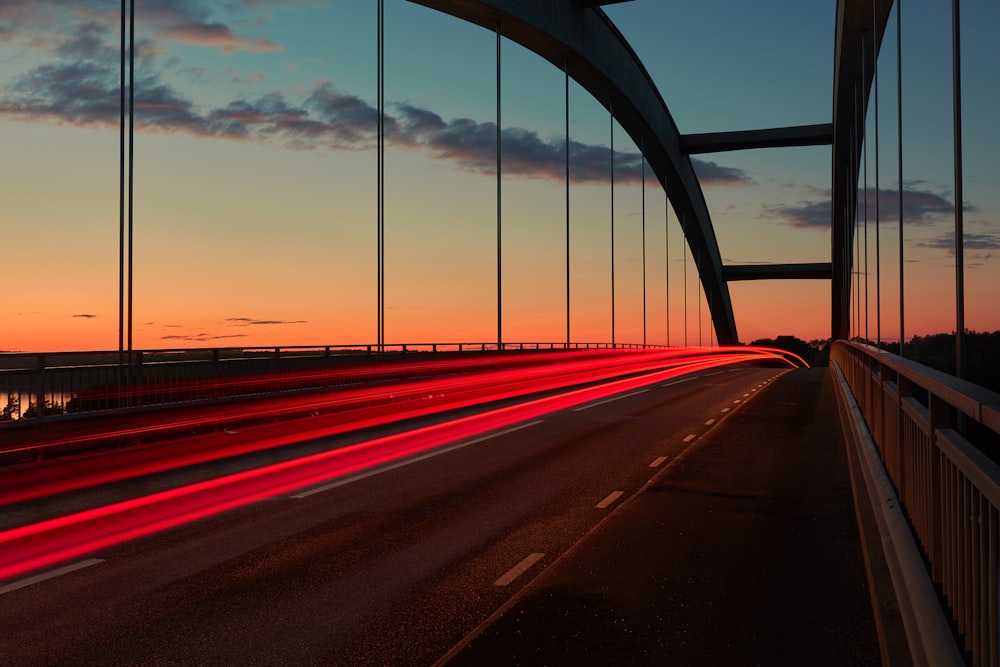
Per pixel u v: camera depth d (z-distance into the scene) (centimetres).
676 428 1759
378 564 689
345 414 2081
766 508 907
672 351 7669
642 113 6500
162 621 550
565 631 516
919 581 443
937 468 451
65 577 657
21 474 1164
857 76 4138
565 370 4397
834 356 5066
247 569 677
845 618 542
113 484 1086
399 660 478
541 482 1091
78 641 513
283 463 1266
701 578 632
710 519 849
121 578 654
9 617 561
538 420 1938
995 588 302
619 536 773
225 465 1248
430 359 3022
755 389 3125
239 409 1812
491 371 3594
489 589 613
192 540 779
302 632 526
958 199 662
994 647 299
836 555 702
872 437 1083
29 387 1319
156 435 1528
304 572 666
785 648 490
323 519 870
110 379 1491
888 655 436
